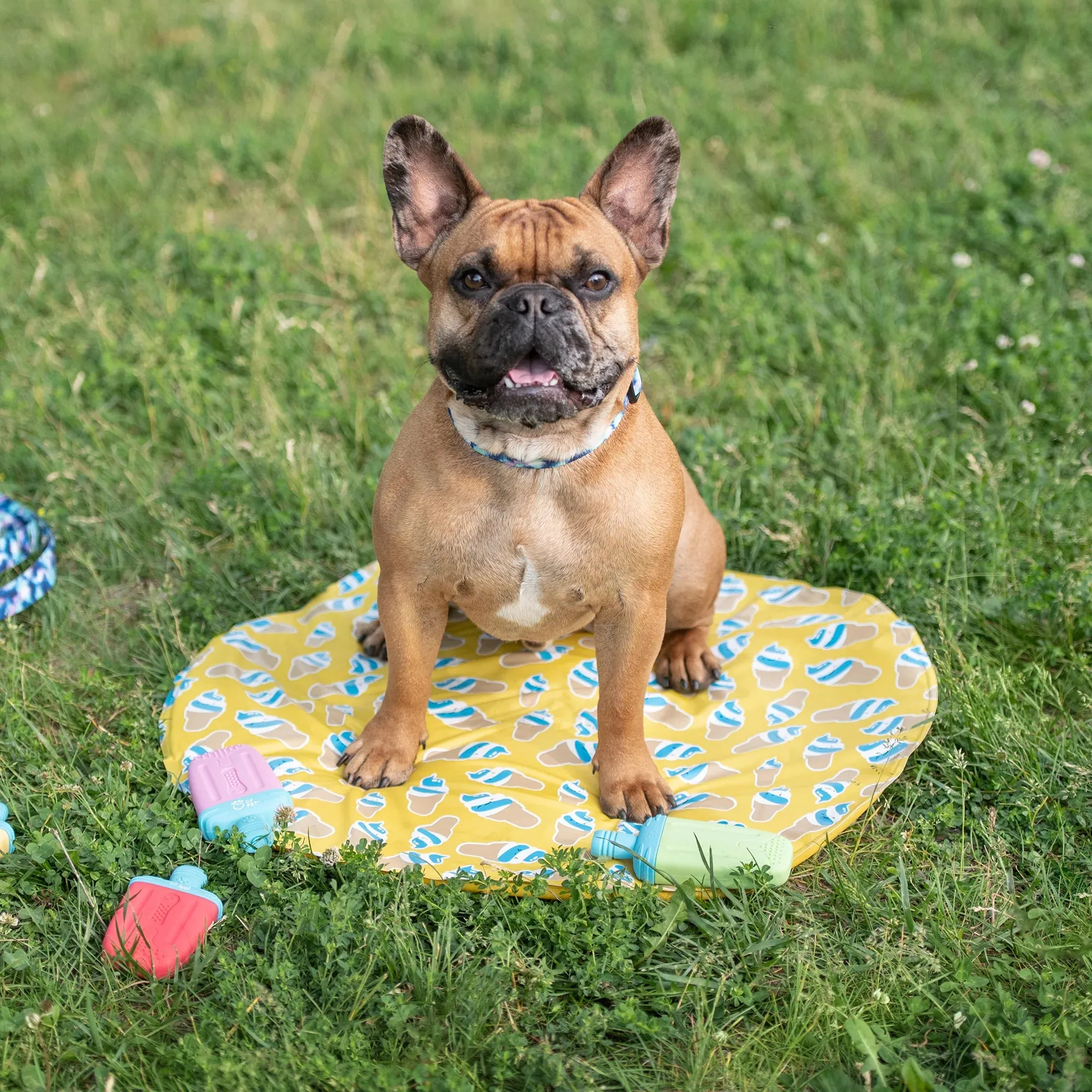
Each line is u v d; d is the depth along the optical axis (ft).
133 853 4.72
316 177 8.68
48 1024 4.31
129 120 9.71
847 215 7.78
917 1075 4.17
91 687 5.35
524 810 4.91
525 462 4.70
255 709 5.24
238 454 6.32
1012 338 6.71
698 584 5.25
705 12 10.83
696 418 6.51
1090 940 4.43
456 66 10.42
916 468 6.17
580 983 4.42
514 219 4.69
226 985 4.34
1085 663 5.23
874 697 5.20
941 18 10.41
